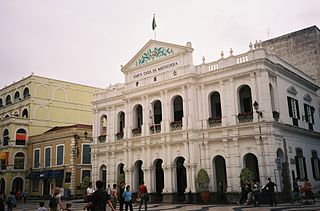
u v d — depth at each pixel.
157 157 31.89
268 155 25.41
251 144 26.62
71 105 59.47
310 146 32.75
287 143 28.03
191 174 28.77
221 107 28.73
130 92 35.06
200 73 30.45
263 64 26.77
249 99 29.19
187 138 29.52
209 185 28.20
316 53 38.47
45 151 48.69
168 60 32.84
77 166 43.62
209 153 29.00
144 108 33.78
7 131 52.94
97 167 38.44
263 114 26.16
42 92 56.22
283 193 25.45
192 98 30.05
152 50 34.41
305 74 35.59
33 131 53.91
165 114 31.83
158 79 32.97
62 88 58.88
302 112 32.75
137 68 35.53
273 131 25.89
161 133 31.44
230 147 27.77
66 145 45.03
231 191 26.83
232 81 28.39
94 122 39.91
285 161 26.73
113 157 36.66
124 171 34.38
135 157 33.94
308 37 39.38
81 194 42.75
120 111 37.56
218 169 30.45
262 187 24.81
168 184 30.31
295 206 20.84
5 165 50.69
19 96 58.56
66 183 43.22
